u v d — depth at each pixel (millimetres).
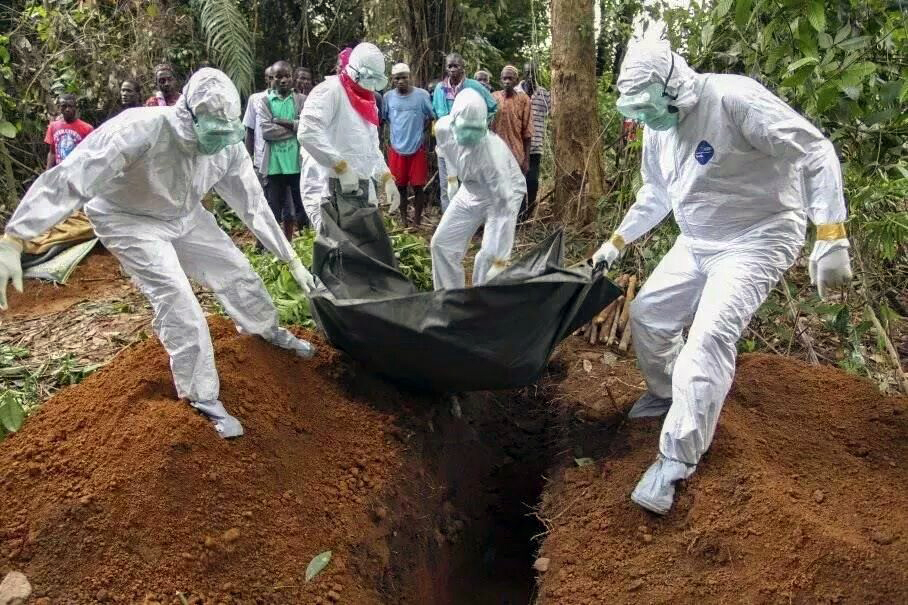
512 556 4582
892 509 3508
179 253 4062
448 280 5461
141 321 6047
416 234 8391
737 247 3793
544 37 13438
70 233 7422
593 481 4043
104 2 11461
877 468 3889
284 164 7633
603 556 3602
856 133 5047
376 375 4520
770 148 3469
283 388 4145
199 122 3375
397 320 4055
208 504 3418
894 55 5027
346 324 4207
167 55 10898
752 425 4156
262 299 4270
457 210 5250
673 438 3621
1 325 6051
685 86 3539
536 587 3986
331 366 4449
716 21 5391
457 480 4590
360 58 5398
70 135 8242
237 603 3205
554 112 8133
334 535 3607
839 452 3975
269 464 3697
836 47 4559
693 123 3639
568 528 3830
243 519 3453
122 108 10469
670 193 4012
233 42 10461
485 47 12055
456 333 4023
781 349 5762
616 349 5727
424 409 4543
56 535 3213
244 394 3912
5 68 9180
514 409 5340
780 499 3477
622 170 7227
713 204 3771
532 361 4164
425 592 3936
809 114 4875
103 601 3066
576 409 4883
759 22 5121
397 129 8703
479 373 4184
